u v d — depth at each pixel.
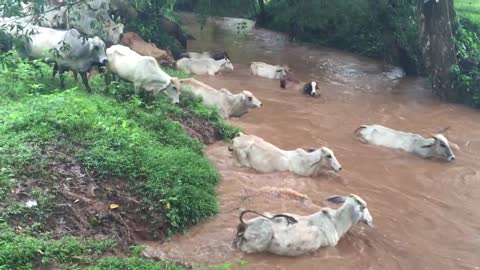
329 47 20.34
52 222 5.40
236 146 7.98
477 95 13.12
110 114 7.75
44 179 5.80
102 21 11.03
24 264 4.59
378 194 7.69
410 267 5.84
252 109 11.23
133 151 6.71
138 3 14.38
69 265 4.79
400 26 17.45
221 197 6.94
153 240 5.85
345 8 19.62
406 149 9.53
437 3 13.41
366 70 16.73
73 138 6.63
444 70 13.51
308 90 12.90
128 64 8.87
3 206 5.29
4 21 9.54
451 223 6.95
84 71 9.05
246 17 25.89
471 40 16.84
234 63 16.39
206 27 23.39
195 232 6.11
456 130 11.27
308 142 9.55
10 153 6.00
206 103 10.12
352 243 6.23
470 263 6.00
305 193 7.39
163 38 15.20
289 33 21.77
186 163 7.10
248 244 5.70
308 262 5.72
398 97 13.65
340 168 8.05
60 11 11.60
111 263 4.89
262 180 7.64
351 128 10.66
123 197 6.05
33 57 9.41
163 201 6.10
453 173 8.74
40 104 7.26
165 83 8.98
